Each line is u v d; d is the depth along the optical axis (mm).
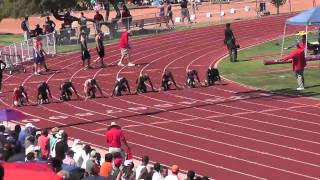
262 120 54094
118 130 40844
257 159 43812
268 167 42000
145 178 34844
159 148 47531
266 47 92875
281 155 44406
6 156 34656
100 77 77938
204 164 43344
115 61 89125
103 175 33719
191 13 142750
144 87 67812
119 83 67188
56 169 31062
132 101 64312
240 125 52906
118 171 33781
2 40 123625
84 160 36844
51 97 66000
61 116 59156
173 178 33656
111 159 34531
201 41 103312
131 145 48594
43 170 19359
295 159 43406
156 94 67062
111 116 58281
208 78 69875
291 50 88688
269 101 61000
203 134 50781
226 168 42281
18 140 39594
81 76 79250
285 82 69000
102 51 84812
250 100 61844
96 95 67875
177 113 58219
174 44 101688
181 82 72562
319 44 80125
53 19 157500
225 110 58344
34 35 109625
